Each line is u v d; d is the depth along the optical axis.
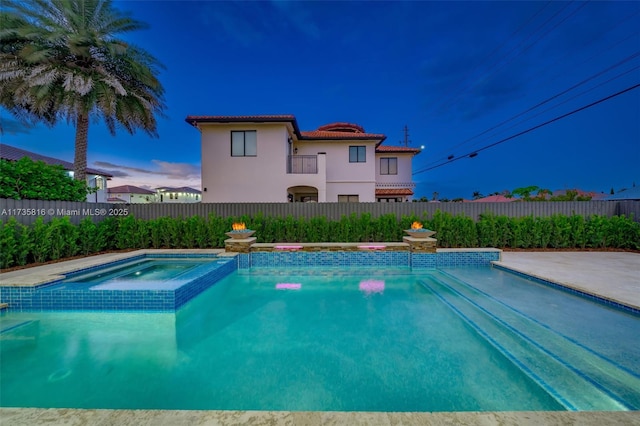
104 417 1.46
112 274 6.18
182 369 3.13
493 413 1.48
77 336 3.98
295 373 3.03
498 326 4.05
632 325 3.91
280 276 7.34
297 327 4.28
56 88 10.48
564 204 11.02
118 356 3.45
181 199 27.47
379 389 2.72
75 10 10.51
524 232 9.84
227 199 14.01
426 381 2.84
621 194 15.27
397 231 10.21
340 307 5.15
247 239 8.30
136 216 10.61
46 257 7.27
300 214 11.12
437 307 5.11
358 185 16.89
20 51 9.99
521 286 5.94
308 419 1.44
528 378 2.84
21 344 3.74
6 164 7.14
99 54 11.10
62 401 2.59
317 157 14.38
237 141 14.09
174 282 5.11
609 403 2.43
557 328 3.85
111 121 12.46
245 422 1.42
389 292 6.05
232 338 3.92
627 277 5.92
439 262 8.01
